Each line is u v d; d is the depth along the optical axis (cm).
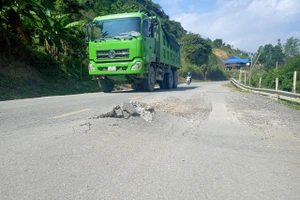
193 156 316
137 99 863
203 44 5847
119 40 1152
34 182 231
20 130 397
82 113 547
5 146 321
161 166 280
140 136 393
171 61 1662
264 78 2697
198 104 782
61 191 217
